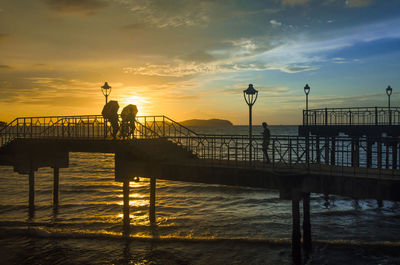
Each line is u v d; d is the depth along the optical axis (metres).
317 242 13.91
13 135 18.98
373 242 13.97
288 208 21.86
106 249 13.16
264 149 12.44
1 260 12.01
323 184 10.32
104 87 19.12
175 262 12.00
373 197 9.46
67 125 17.31
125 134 15.01
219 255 12.66
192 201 24.08
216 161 13.86
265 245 13.63
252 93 12.79
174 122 15.65
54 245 13.55
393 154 13.32
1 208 20.92
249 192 27.53
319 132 21.05
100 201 23.86
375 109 19.92
